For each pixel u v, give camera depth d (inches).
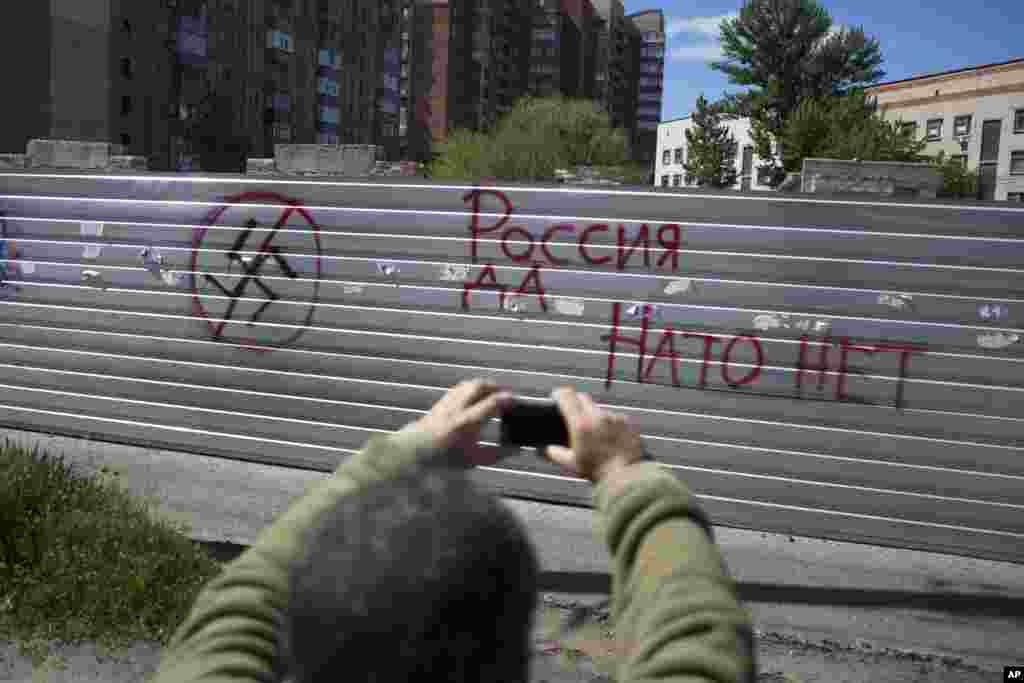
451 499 25.6
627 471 36.2
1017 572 207.8
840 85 2110.0
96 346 283.1
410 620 22.9
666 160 3752.5
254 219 264.7
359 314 257.1
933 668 163.2
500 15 4296.3
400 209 250.7
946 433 215.9
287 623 25.0
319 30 2751.0
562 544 213.2
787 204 221.0
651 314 232.7
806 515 225.9
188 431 275.7
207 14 2118.6
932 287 214.1
